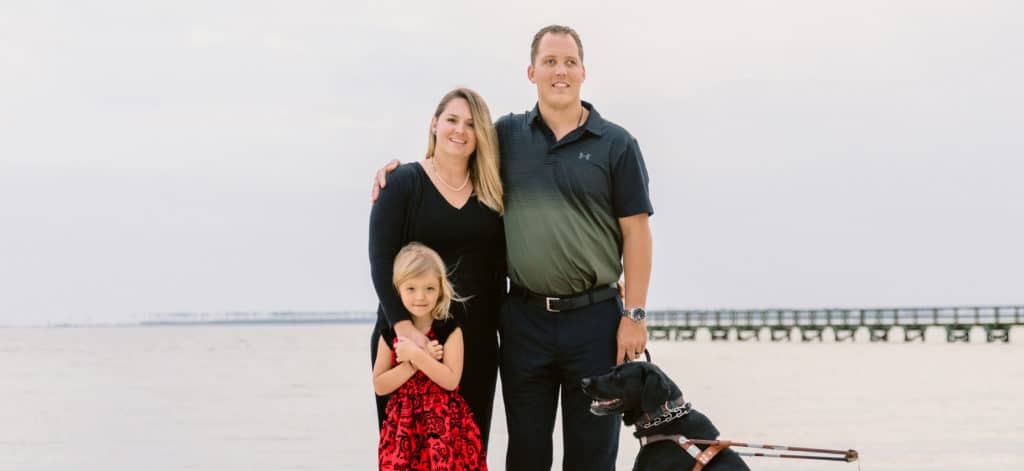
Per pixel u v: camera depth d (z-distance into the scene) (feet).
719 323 192.85
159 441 45.55
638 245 19.25
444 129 18.79
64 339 325.83
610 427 19.44
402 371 18.71
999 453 38.52
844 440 42.11
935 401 58.08
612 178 19.08
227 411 58.59
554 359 19.22
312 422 52.34
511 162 19.17
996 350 130.00
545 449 19.48
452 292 19.03
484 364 19.63
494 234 19.34
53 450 43.11
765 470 35.14
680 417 18.45
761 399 59.67
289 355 147.95
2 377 96.02
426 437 18.69
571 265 18.97
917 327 173.37
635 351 19.34
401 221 19.02
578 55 18.98
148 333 464.65
